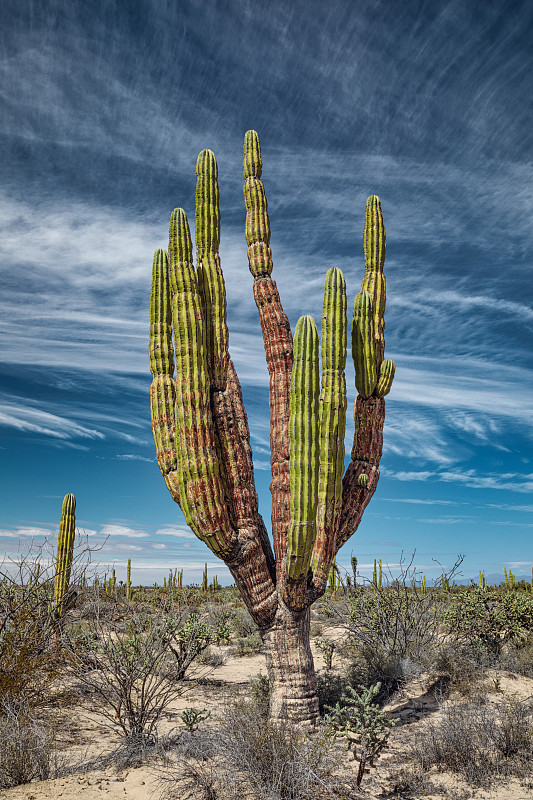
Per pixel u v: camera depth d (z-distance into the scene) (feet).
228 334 27.25
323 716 25.57
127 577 51.70
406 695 28.66
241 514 25.50
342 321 25.70
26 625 24.72
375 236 30.58
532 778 18.26
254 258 30.45
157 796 16.25
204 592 85.76
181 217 26.63
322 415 25.16
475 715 23.03
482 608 36.35
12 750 18.01
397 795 17.29
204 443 24.45
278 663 24.64
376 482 28.32
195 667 35.04
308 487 23.15
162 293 27.73
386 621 33.91
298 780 16.99
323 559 24.88
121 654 22.33
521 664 32.76
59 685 24.91
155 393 27.20
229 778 17.07
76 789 16.57
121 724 21.45
